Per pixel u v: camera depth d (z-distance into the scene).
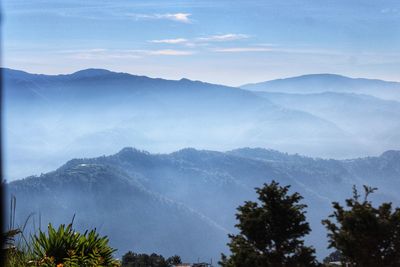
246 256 8.36
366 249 7.50
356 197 7.85
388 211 7.64
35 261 6.47
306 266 8.28
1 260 5.65
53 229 7.23
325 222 7.77
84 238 7.25
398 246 7.51
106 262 7.29
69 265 6.66
